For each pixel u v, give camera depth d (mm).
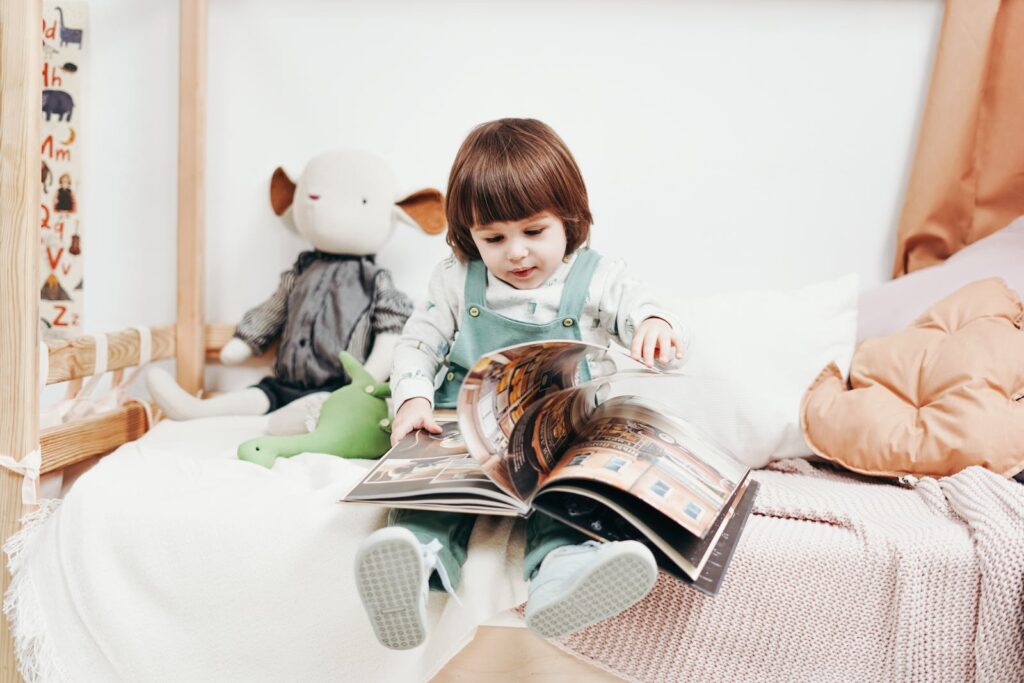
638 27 1256
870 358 948
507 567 697
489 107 1273
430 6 1259
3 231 726
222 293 1296
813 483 868
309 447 892
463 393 610
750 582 674
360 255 1212
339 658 674
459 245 878
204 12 1209
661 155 1272
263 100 1271
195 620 677
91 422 958
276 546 681
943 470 809
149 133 1267
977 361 840
